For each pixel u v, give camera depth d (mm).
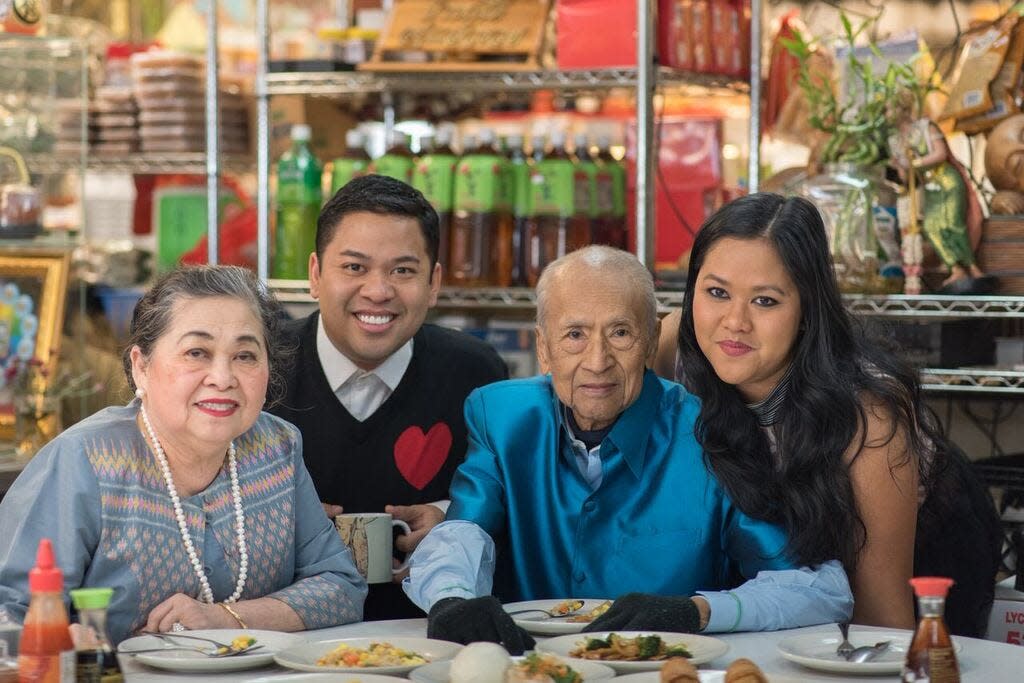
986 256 4203
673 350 3574
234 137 5668
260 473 2830
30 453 4289
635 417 2873
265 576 2807
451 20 4789
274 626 2695
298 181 4871
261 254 4902
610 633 2414
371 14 5184
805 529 2781
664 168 5078
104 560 2615
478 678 2102
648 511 2887
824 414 2814
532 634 2586
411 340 3588
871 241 4160
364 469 3514
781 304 2775
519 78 4660
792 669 2348
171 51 5652
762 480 2814
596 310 2750
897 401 2848
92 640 1963
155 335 2629
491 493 2945
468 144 4750
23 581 2582
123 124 5590
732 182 5391
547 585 2926
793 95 4715
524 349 4902
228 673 2340
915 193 4180
